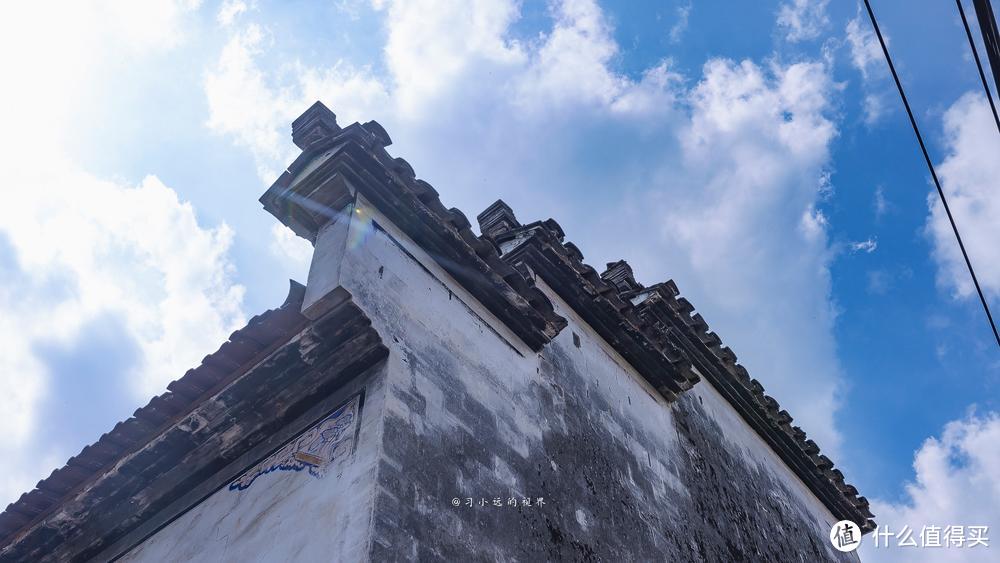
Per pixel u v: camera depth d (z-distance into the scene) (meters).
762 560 12.68
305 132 9.66
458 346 9.03
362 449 7.24
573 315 12.20
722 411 15.09
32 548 9.23
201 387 8.46
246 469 8.30
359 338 7.98
